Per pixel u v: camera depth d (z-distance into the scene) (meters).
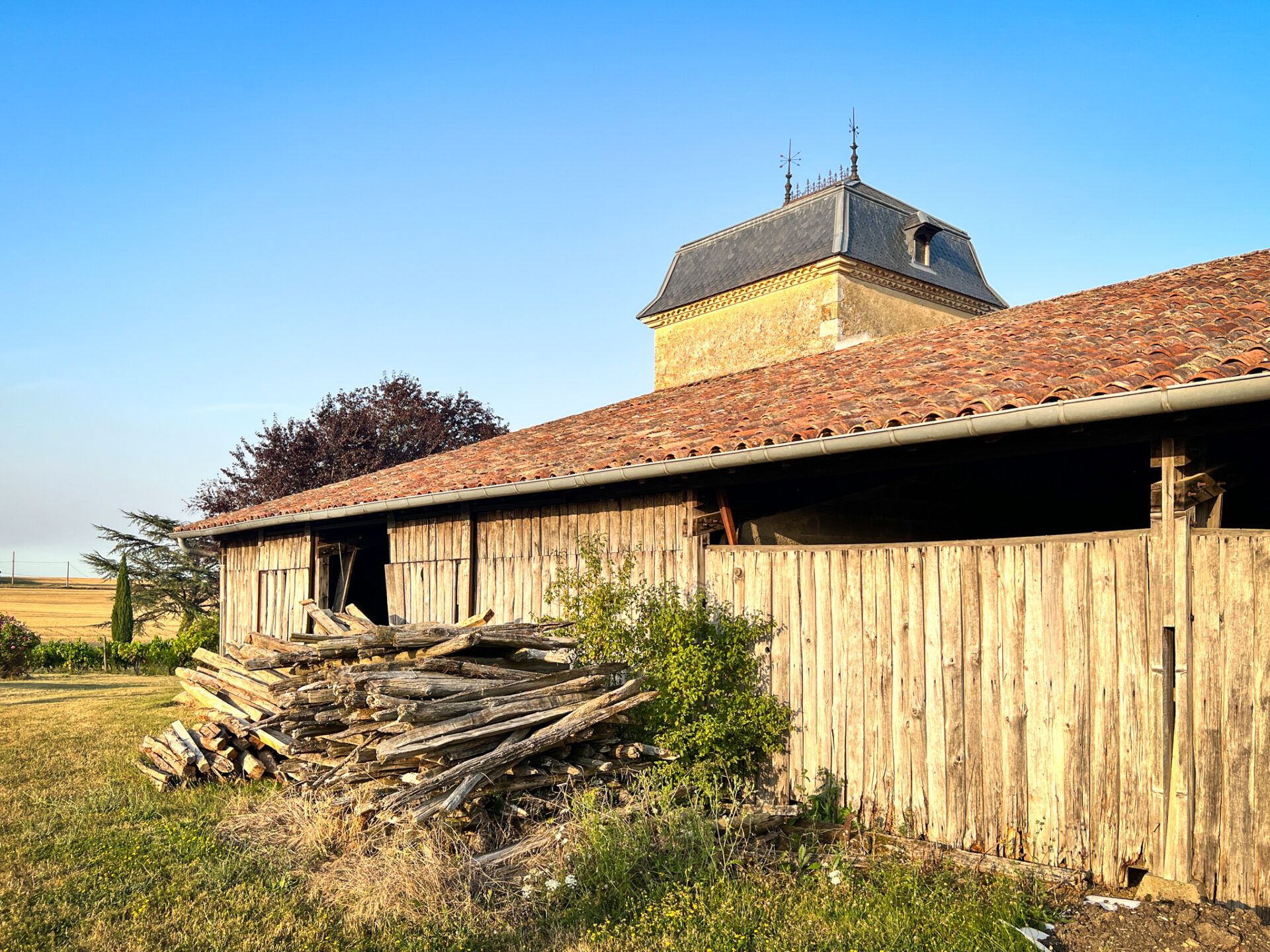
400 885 5.38
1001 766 5.94
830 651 6.97
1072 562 5.70
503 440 13.38
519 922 5.02
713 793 6.57
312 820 6.65
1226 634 5.10
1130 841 5.34
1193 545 5.25
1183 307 7.54
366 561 14.92
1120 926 4.79
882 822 6.53
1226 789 5.05
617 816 5.81
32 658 24.94
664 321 17.77
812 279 15.20
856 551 6.85
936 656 6.33
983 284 17.48
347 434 30.84
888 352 10.02
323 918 5.18
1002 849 5.89
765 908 5.07
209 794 7.92
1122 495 9.64
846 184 15.59
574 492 9.11
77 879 5.83
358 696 6.13
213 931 5.00
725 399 10.02
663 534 8.30
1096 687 5.54
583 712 6.43
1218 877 5.04
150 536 38.25
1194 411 5.20
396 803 5.57
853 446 6.44
